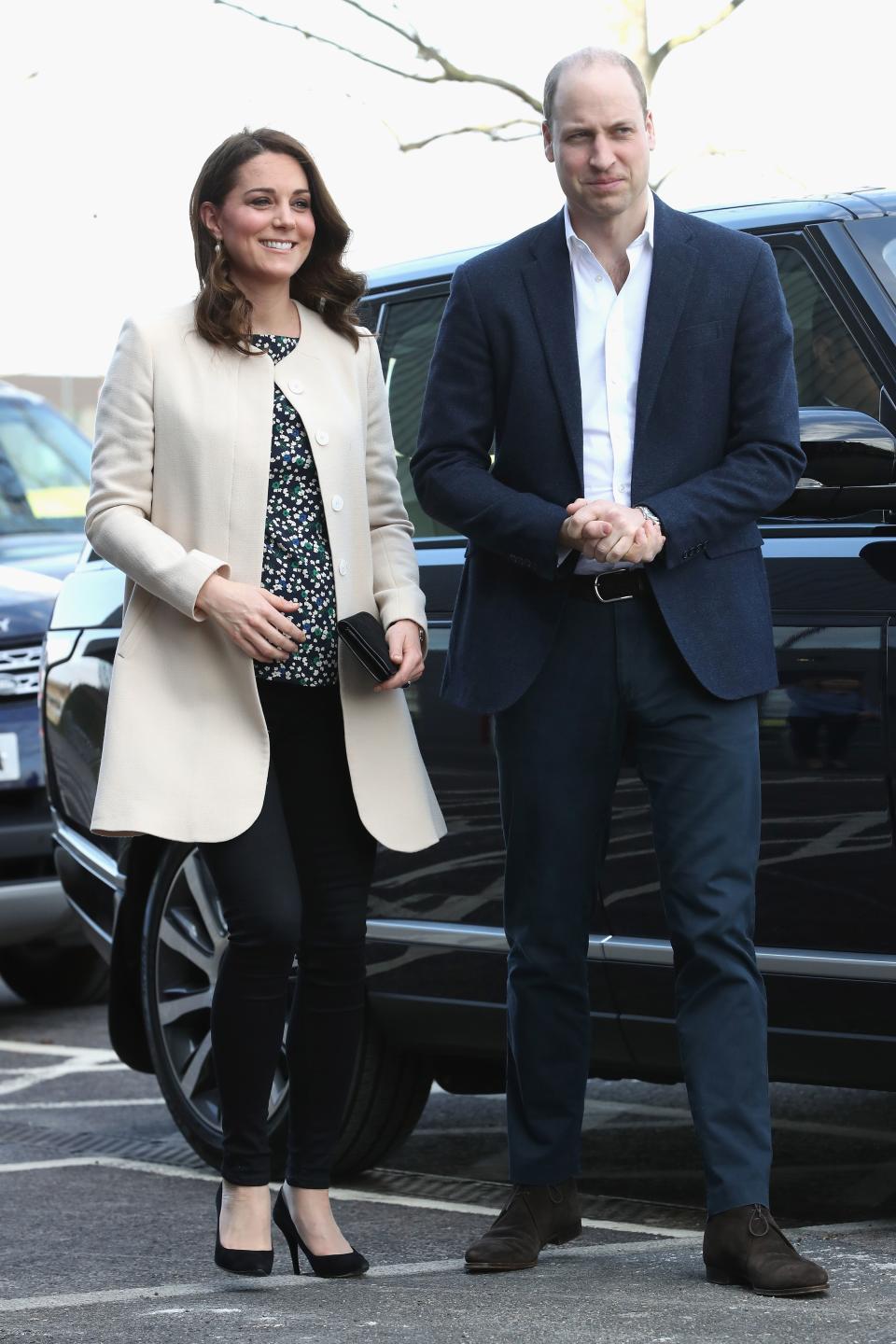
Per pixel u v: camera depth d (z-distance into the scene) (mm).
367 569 6820
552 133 6680
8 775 12727
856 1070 7156
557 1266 6773
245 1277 6648
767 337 6617
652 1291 6227
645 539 6277
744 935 6504
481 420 6848
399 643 6699
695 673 6438
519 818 6727
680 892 6527
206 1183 8906
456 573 8227
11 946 14336
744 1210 6250
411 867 8289
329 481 6684
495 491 6621
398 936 8320
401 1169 9305
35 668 12961
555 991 6785
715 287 6617
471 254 8836
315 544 6668
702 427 6602
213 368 6656
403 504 7816
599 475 6648
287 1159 6812
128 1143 9914
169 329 6707
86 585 10227
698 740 6539
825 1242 6988
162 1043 9148
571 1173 6844
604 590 6527
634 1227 7789
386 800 6691
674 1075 7723
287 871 6555
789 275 7723
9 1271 7164
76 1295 6602
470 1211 8289
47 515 15148
